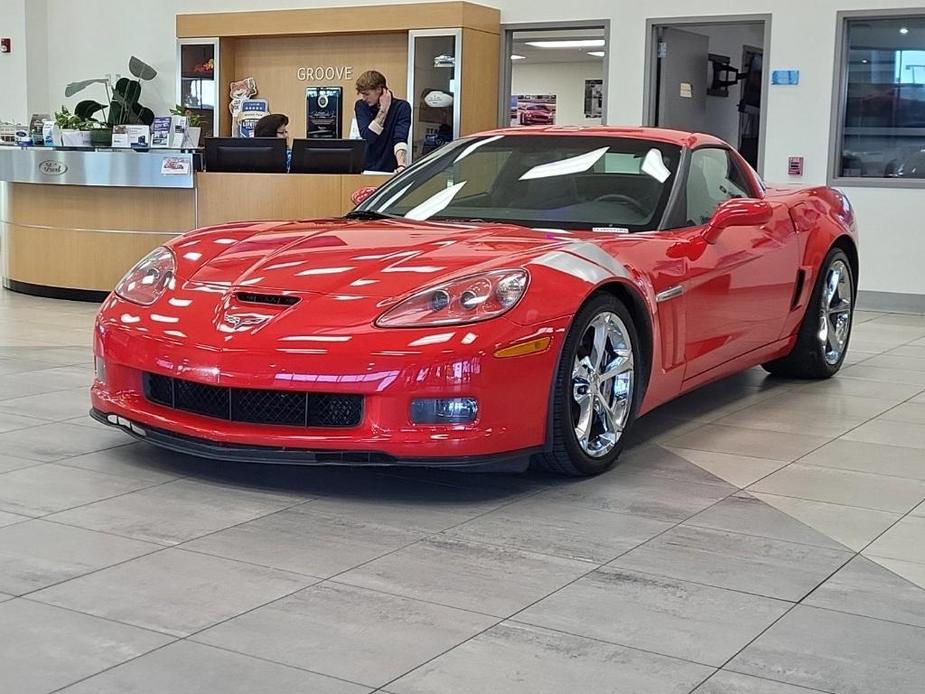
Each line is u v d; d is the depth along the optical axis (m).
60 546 2.44
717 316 3.65
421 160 4.00
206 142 6.98
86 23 11.57
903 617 2.15
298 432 2.77
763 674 1.87
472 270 2.88
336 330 2.75
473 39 9.30
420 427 2.72
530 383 2.82
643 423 3.86
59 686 1.77
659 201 3.57
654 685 1.82
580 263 3.00
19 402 3.93
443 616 2.09
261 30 10.27
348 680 1.81
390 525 2.65
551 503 2.86
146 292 3.14
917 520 2.80
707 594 2.25
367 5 9.88
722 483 3.10
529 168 3.75
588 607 2.16
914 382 4.75
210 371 2.79
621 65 9.14
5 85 11.86
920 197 8.03
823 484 3.11
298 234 3.32
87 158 6.97
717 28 9.96
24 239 7.47
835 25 8.25
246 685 1.78
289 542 2.50
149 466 3.12
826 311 4.62
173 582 2.24
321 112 10.35
